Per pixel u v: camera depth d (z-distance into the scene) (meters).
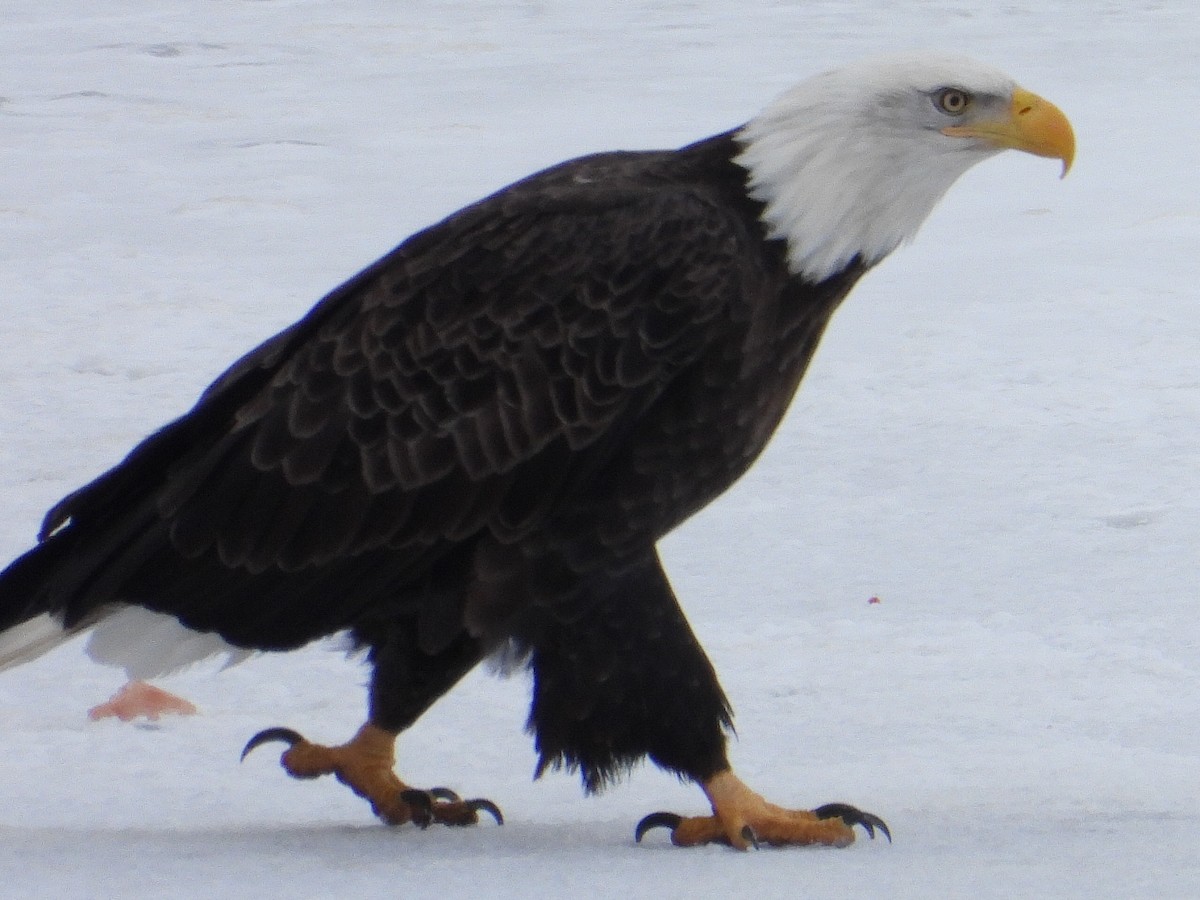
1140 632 13.38
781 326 9.66
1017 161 32.31
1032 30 47.31
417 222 28.77
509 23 51.38
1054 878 8.15
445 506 9.33
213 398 9.48
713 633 13.48
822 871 8.46
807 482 16.92
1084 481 16.73
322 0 55.66
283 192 31.02
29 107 39.44
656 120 36.97
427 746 11.55
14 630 9.58
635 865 8.65
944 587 14.38
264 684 12.62
